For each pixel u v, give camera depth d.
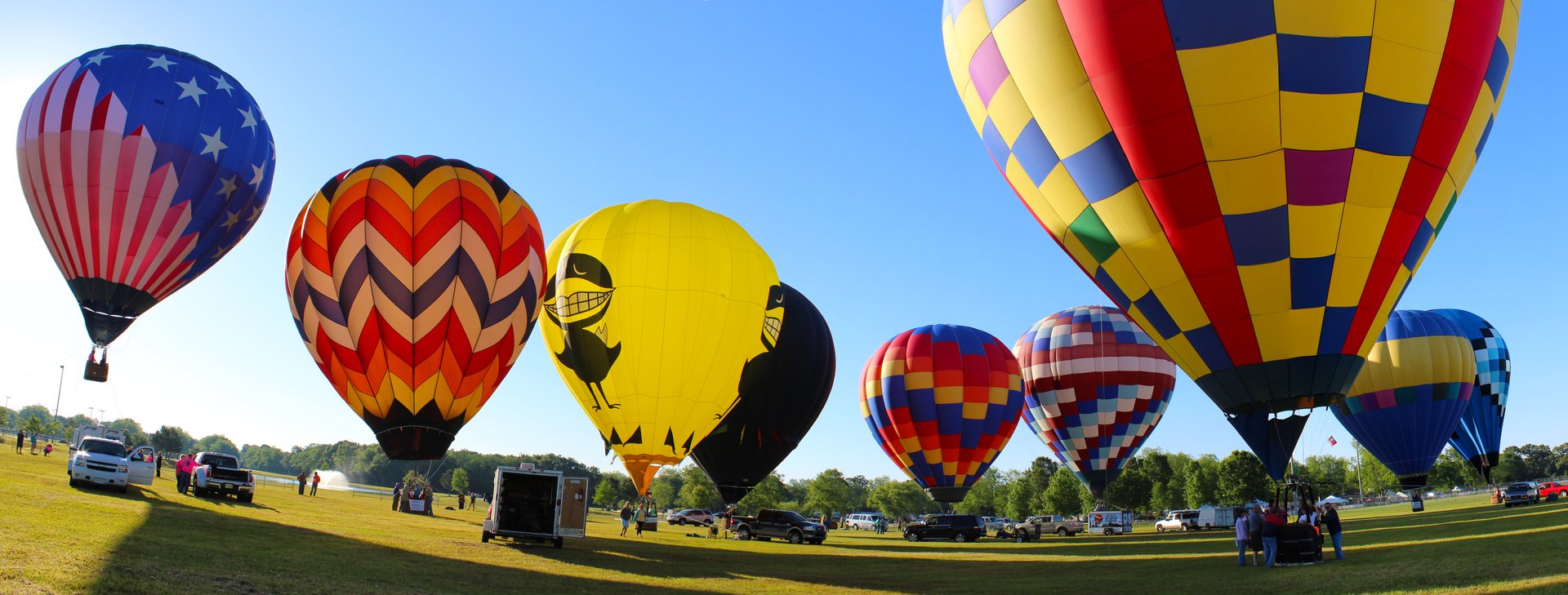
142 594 8.98
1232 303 17.28
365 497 46.25
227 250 26.56
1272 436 17.44
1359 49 15.92
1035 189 19.56
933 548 30.92
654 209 27.28
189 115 25.05
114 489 21.31
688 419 26.28
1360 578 14.05
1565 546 16.22
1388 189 16.52
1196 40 16.25
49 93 24.73
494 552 18.19
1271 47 15.96
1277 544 17.83
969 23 19.78
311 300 23.31
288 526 18.38
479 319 23.39
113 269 24.42
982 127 20.30
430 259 22.94
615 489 128.50
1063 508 95.75
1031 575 18.70
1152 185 17.25
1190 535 41.25
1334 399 17.22
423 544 18.28
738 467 31.11
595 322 25.92
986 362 37.59
